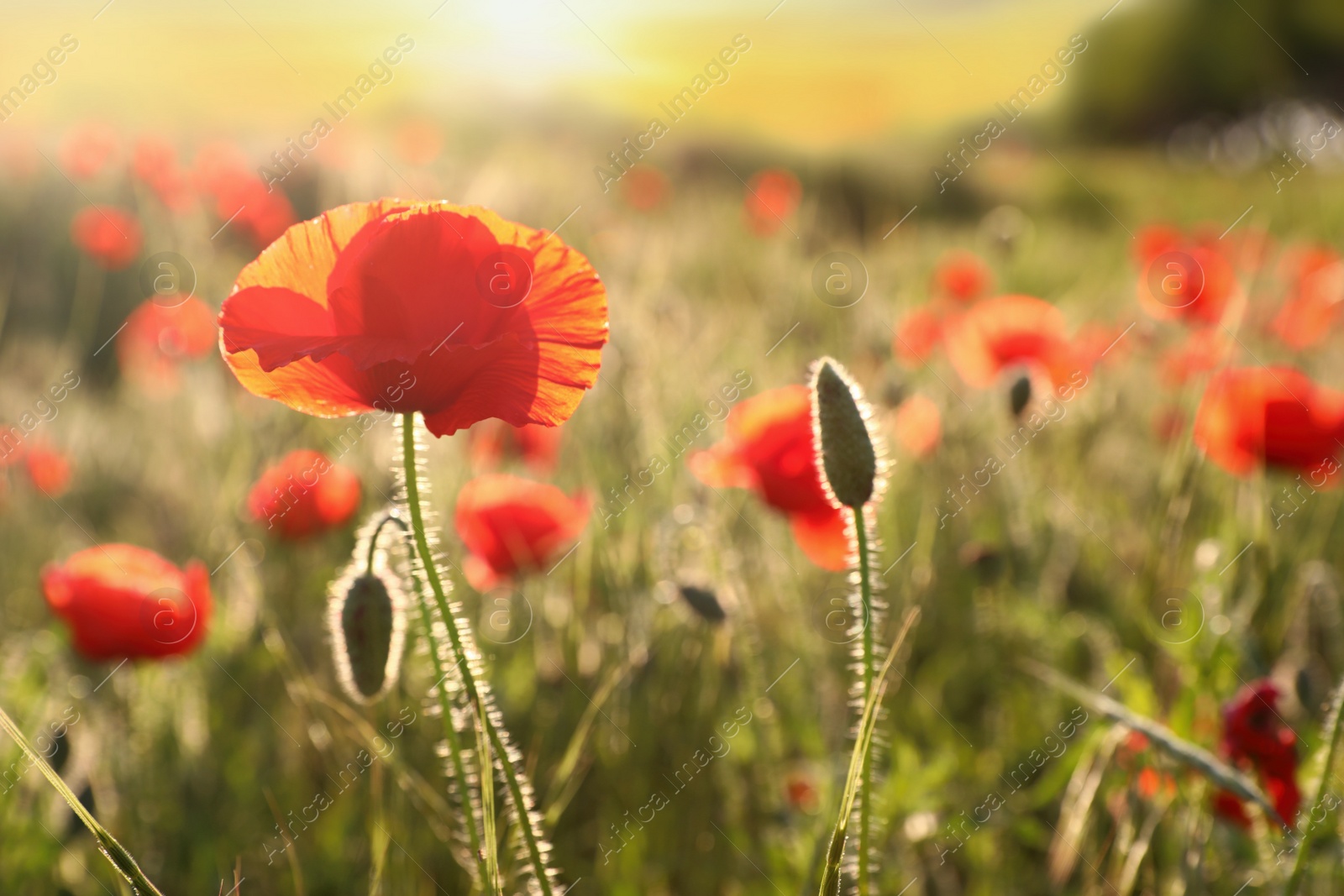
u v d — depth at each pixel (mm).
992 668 784
